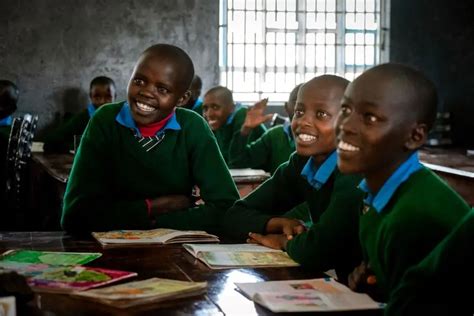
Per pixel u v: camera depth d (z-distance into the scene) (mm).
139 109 2635
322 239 2076
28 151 6023
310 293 1761
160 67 2602
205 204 2766
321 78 2252
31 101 7715
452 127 8219
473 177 4359
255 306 1679
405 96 1733
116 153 2744
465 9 8203
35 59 7684
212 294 1777
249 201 2613
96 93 7094
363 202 1982
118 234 2512
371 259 1830
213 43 7992
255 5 8000
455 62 8234
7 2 7578
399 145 1764
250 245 2373
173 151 2756
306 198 2447
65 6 7711
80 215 2682
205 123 2852
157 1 7895
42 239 2504
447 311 1525
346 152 1786
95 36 7797
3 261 2086
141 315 1600
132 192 2783
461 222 1540
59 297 1730
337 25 8070
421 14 8148
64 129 6625
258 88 8055
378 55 8164
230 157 5129
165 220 2721
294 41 8055
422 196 1727
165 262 2129
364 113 1752
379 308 1664
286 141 4992
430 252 1658
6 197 5621
